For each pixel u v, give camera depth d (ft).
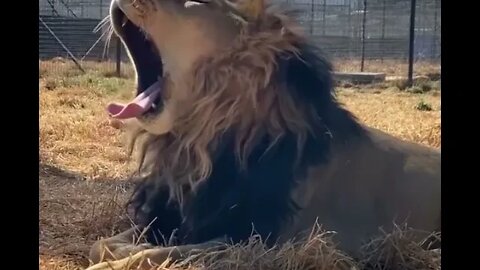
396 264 12.55
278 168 12.61
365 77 59.31
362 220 13.05
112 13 12.96
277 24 12.69
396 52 83.10
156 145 13.33
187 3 12.34
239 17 12.50
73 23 67.15
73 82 47.62
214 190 12.73
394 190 13.47
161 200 13.44
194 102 12.66
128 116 12.82
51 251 13.43
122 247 12.38
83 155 23.82
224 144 12.67
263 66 12.54
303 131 12.74
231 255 11.75
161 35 12.45
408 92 50.98
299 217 12.68
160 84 12.78
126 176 19.62
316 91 12.99
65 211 16.15
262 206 12.56
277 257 11.78
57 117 31.50
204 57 12.50
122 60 61.16
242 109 12.59
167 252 11.92
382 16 86.48
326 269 11.77
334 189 13.00
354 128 13.56
